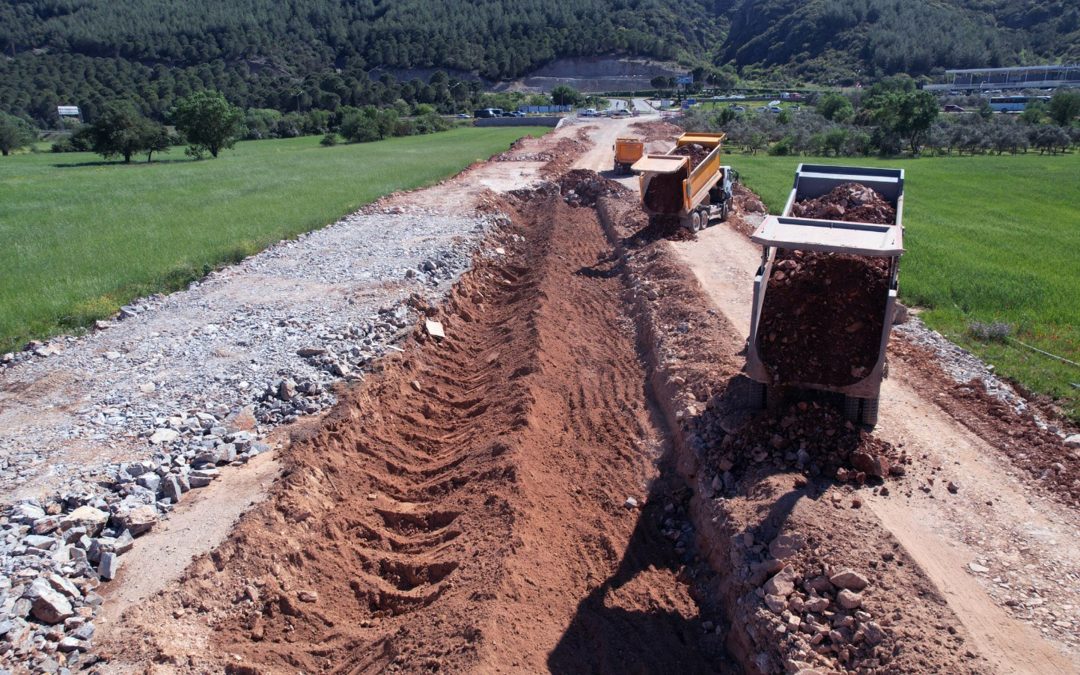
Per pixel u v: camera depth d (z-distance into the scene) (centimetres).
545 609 824
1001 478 927
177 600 790
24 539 834
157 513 902
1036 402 1120
